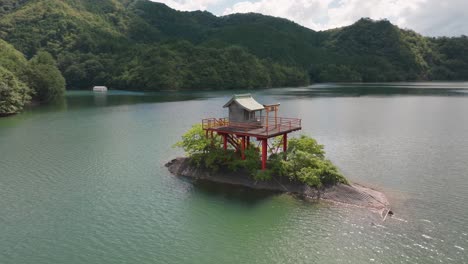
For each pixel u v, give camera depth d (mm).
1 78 101562
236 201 38500
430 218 33969
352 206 36406
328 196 38188
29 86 130500
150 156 56094
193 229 33000
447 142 64312
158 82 197625
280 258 28281
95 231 32750
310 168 40656
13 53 159625
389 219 33781
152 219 34938
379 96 154500
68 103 134625
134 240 31219
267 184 41250
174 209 37000
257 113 46625
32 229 33094
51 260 28359
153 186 43281
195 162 47031
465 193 40344
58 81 145250
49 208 37375
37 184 44094
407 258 27625
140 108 117188
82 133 74688
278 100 139375
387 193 40531
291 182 40750
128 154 57406
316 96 157250
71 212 36469
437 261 27188
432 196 39531
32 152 58938
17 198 39844
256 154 44250
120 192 41531
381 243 29703
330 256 28219
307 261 27750
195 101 139375
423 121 86250
